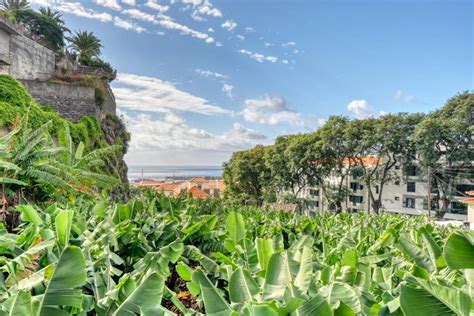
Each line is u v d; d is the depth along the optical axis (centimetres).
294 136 4531
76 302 199
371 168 4234
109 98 3231
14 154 847
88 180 1111
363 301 204
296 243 401
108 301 223
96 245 357
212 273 321
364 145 3684
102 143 2252
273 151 4531
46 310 192
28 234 372
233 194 5194
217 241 494
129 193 2366
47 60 2877
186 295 418
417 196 4253
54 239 318
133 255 420
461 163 3309
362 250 453
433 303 167
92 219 544
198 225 490
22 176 839
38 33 3881
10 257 334
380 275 279
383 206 4469
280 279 223
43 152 880
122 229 436
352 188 4931
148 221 503
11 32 2198
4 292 234
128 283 230
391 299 206
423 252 324
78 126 1828
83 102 2302
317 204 5141
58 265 209
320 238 541
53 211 548
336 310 180
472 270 220
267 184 4788
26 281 241
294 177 4400
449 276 272
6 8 3900
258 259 304
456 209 3584
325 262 359
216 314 197
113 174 2230
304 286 214
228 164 5497
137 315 207
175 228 498
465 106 3122
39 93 2180
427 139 3272
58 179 857
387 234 481
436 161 3378
